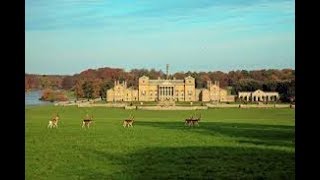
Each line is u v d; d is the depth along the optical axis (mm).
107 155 41062
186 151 44062
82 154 41719
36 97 127438
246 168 32844
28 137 55500
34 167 34469
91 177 30906
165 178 29766
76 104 128375
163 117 98250
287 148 45969
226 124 79938
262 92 140375
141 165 35188
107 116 99750
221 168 33094
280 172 30844
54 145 47969
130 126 73875
